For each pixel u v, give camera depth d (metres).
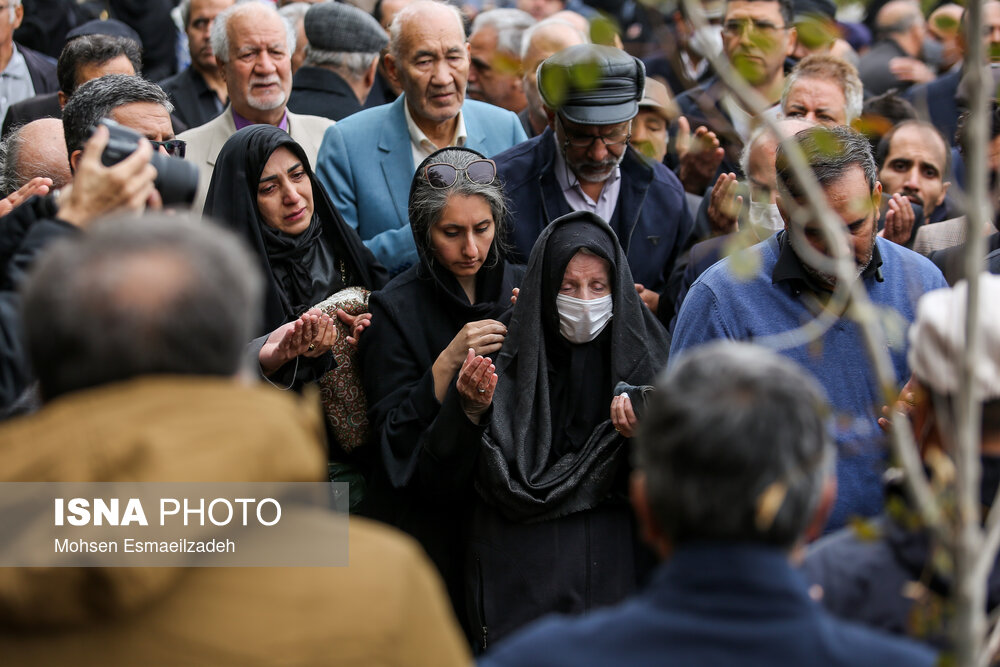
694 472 3.74
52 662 3.34
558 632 3.84
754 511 3.71
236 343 3.62
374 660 3.49
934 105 11.02
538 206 10.13
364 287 9.47
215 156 11.48
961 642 3.56
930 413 4.79
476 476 8.27
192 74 13.93
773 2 10.66
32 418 3.53
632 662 3.65
